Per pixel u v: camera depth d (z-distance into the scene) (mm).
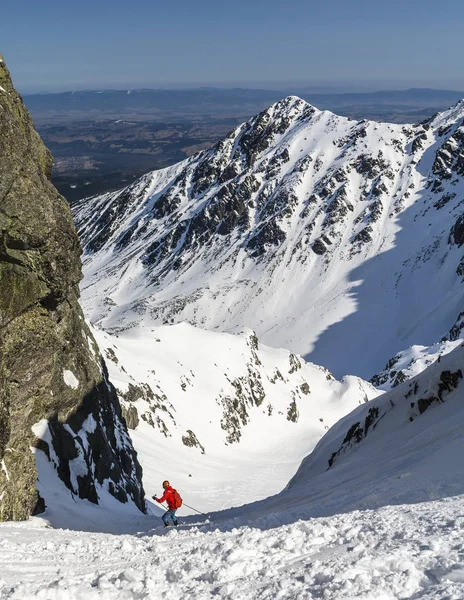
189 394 106875
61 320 26797
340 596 5758
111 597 7320
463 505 9547
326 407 144750
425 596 5465
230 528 14852
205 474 76062
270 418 124750
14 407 20672
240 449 105938
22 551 11406
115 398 39188
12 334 19750
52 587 7375
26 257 19328
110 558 10734
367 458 24969
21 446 21172
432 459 15750
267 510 19969
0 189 18344
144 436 78250
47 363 21672
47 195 20375
